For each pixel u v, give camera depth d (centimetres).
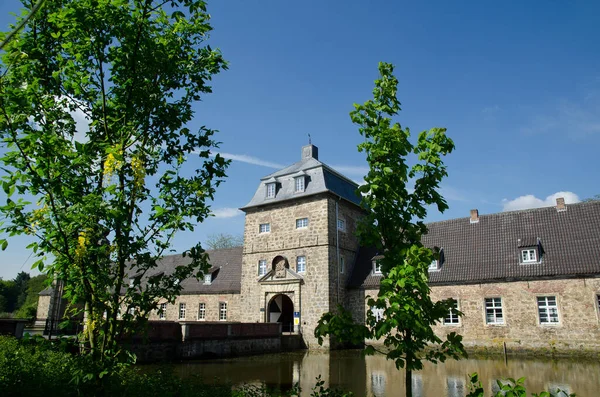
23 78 502
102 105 556
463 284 2647
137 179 512
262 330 2569
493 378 1491
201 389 746
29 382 596
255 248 3294
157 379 733
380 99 518
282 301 3469
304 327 2894
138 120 552
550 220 2656
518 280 2484
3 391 563
